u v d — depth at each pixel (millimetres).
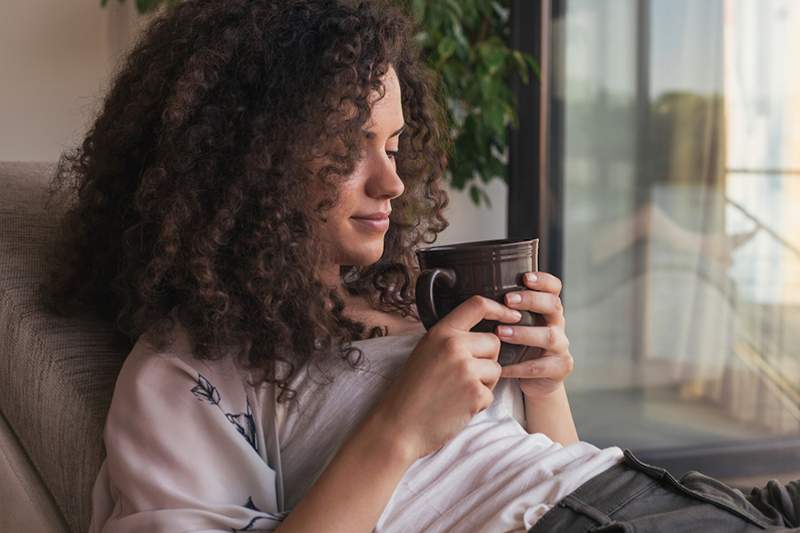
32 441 1064
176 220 925
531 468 928
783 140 2617
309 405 951
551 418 1076
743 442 2678
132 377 921
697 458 2637
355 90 949
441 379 856
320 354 957
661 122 2582
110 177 1042
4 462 1069
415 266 1231
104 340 1086
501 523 871
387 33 997
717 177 2613
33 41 2807
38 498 1058
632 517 882
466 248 892
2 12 2777
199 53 954
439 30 2777
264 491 909
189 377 914
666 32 2555
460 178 2943
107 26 2852
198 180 936
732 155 2609
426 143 1246
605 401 2629
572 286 2584
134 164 1025
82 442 1012
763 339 2672
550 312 935
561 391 1088
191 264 919
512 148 2564
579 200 2568
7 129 2811
